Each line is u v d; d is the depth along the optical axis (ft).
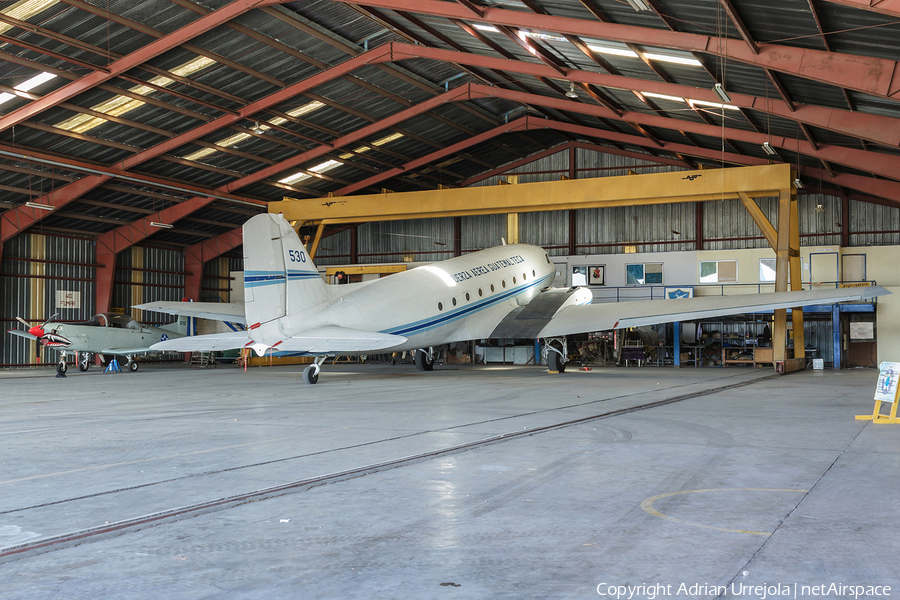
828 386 65.46
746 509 19.04
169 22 80.64
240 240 151.84
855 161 84.69
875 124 66.69
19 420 41.81
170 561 14.94
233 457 27.99
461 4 68.08
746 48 57.57
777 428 35.40
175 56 86.69
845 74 53.52
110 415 44.24
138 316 144.77
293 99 102.32
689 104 84.43
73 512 19.27
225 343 65.98
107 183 116.88
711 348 118.21
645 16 59.26
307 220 113.70
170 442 32.19
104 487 22.52
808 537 16.38
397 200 107.65
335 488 22.06
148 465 26.43
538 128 127.75
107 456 28.55
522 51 83.30
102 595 12.96
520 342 128.67
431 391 61.00
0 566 14.70
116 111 96.12
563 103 102.01
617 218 134.92
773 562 14.61
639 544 15.93
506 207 101.86
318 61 94.68
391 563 14.70
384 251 155.53
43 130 95.30
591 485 22.17
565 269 131.13
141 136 104.12
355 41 94.99
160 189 123.44
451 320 80.59
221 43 86.28
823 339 116.67
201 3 79.36
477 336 85.25
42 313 128.98
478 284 86.17
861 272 113.39
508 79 100.42
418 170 141.90
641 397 53.52
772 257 117.08
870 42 51.65
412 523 17.83
